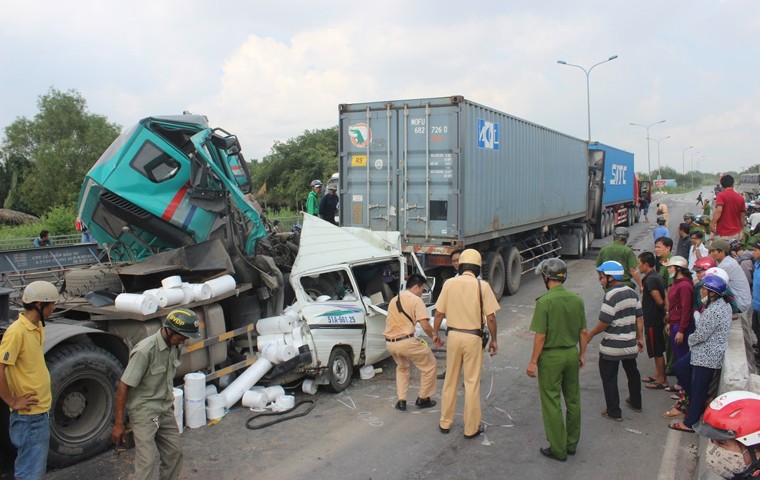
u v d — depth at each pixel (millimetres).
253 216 7465
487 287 5613
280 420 6074
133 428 4195
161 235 7105
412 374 7703
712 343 5332
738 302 7465
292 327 6676
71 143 44250
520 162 13211
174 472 4449
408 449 5398
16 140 46312
